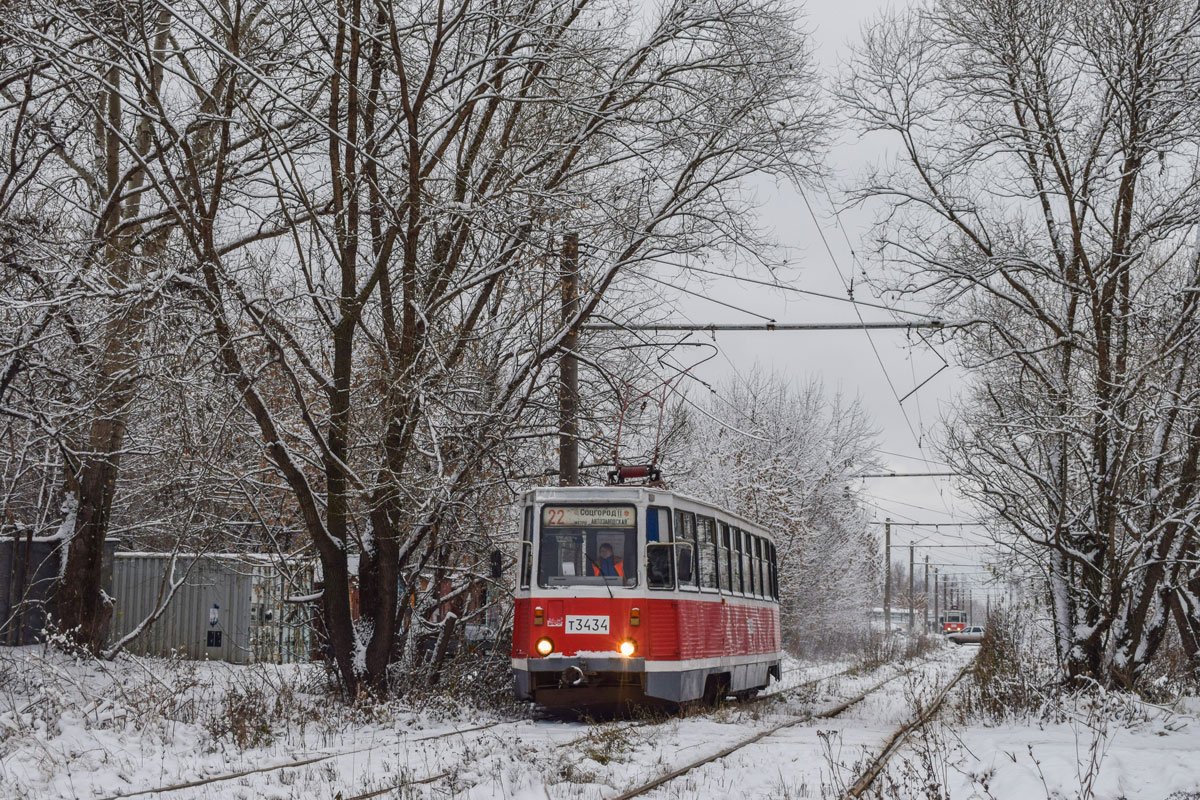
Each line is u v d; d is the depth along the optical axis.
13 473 22.62
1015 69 18.55
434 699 17.06
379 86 17.06
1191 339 17.48
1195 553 19.23
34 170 16.06
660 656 17.30
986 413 19.28
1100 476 18.22
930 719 18.28
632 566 17.50
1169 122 18.05
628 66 18.67
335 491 16.92
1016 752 12.23
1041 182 18.72
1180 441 18.50
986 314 19.80
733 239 18.39
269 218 17.47
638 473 20.19
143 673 17.50
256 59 15.48
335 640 17.08
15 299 15.30
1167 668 24.30
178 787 9.43
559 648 17.22
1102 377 17.97
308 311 17.27
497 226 16.89
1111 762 11.32
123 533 26.97
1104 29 18.05
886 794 9.80
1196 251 17.83
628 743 13.05
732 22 18.23
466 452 18.12
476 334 18.19
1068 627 19.06
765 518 38.22
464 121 18.03
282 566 19.73
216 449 17.91
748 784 10.66
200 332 14.82
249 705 14.24
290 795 9.18
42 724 11.44
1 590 19.88
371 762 11.45
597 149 19.27
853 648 52.81
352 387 17.28
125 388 17.38
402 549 17.81
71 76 15.19
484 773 10.37
